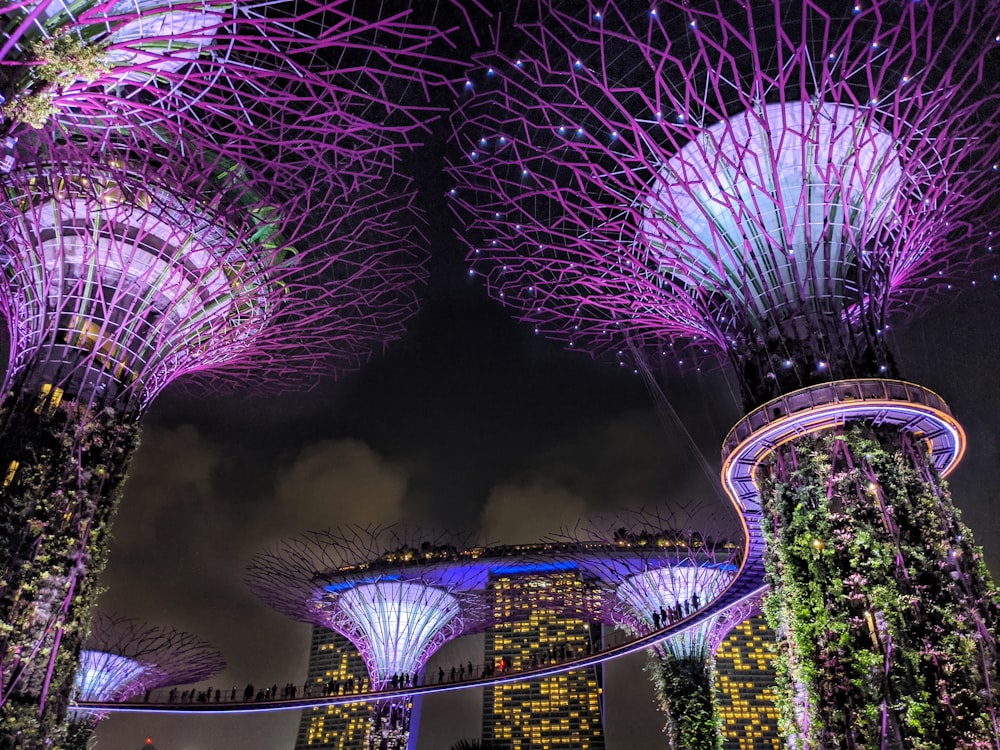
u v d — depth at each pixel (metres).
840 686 16.03
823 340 18.70
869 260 19.56
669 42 16.25
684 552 37.03
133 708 41.22
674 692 35.22
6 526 17.69
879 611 16.00
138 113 15.51
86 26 13.30
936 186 18.91
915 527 16.98
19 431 18.75
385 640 44.28
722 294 20.86
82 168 16.92
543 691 148.38
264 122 18.00
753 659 131.38
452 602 45.09
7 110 12.08
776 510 18.56
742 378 20.23
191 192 18.66
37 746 16.95
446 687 40.72
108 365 20.28
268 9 14.21
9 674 16.83
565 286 24.00
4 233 19.84
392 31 13.30
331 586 44.16
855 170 19.45
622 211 20.38
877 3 15.09
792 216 19.44
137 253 20.75
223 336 23.33
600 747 141.00
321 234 22.34
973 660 15.45
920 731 14.85
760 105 18.66
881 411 17.69
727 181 19.95
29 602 17.55
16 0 11.20
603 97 19.05
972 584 16.64
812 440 18.17
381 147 18.36
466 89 18.73
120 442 20.34
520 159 19.70
